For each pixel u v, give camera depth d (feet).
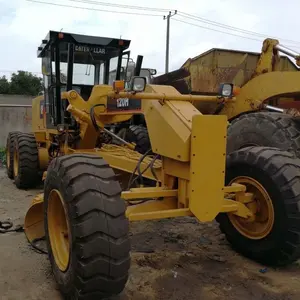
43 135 25.64
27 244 15.01
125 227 9.59
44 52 23.22
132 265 12.96
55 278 11.19
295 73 18.22
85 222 9.31
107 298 10.59
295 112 17.49
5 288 11.63
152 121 12.44
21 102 91.09
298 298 10.96
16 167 27.71
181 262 13.26
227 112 20.86
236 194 12.89
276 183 12.23
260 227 13.11
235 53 22.22
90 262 9.29
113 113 19.02
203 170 10.83
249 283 11.80
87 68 22.34
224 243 15.06
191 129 10.85
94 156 10.70
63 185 10.07
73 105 19.03
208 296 11.04
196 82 21.80
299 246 12.05
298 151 15.35
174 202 12.21
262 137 16.29
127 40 22.47
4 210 20.34
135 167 14.94
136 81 11.59
